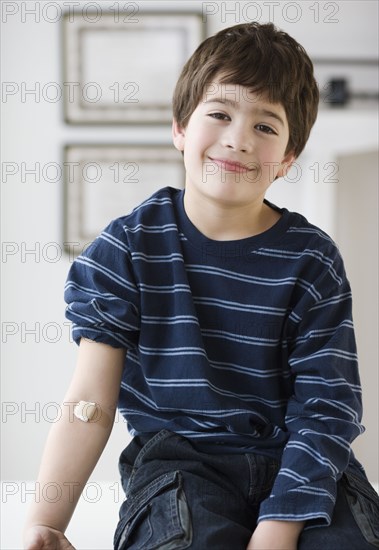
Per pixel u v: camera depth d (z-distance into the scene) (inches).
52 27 101.7
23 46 101.6
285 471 47.4
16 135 102.1
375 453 102.4
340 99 99.4
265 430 51.1
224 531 44.8
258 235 53.4
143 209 55.3
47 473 49.1
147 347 52.0
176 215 54.6
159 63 101.7
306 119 55.9
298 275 52.6
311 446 48.1
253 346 51.9
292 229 54.3
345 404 50.4
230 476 49.3
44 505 48.5
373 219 101.2
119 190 102.4
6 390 103.5
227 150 51.1
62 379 103.7
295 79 53.7
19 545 69.4
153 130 102.3
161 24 101.3
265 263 53.0
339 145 95.7
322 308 52.7
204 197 52.8
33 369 103.4
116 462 102.7
